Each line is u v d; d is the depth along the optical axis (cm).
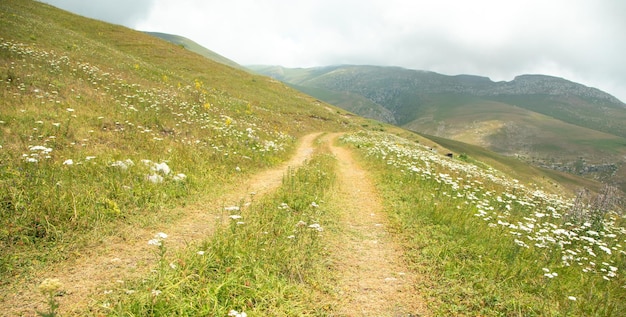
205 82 4612
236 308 480
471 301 570
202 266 545
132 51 4847
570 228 1037
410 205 1102
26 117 1177
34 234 618
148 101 2019
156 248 657
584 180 16012
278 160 1814
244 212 866
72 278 531
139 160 1088
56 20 4659
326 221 914
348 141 3341
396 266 694
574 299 543
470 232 857
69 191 757
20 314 437
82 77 2027
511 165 13275
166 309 441
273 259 622
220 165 1355
